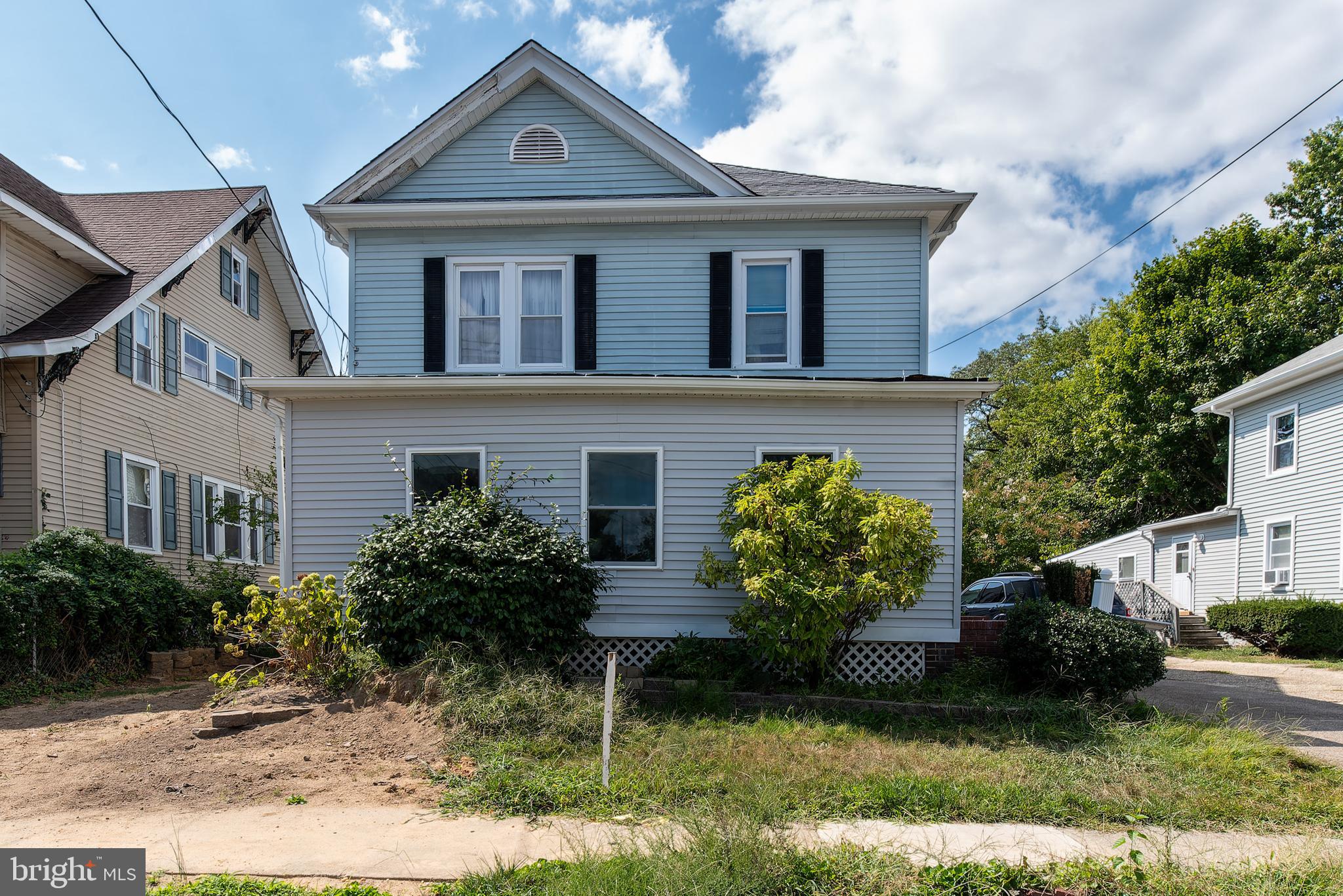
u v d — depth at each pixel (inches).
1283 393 791.7
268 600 388.2
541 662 371.2
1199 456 1106.1
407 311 515.2
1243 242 1083.9
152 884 186.4
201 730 316.8
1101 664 380.5
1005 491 1026.7
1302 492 759.7
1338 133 1085.1
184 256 672.4
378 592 366.6
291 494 454.6
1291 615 692.1
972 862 197.6
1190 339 1059.3
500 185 528.7
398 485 452.8
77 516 574.9
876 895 182.1
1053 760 294.2
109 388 616.4
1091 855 207.0
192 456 734.5
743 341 506.0
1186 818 243.8
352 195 512.4
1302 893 183.9
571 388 442.0
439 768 279.3
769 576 379.2
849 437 449.7
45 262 585.3
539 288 517.0
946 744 327.6
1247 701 440.8
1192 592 936.3
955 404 450.0
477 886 180.1
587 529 448.1
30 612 427.8
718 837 194.5
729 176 505.0
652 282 511.8
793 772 272.1
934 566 406.0
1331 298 1011.9
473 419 454.6
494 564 376.5
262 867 197.2
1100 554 1134.4
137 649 505.4
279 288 908.6
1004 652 421.4
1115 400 1151.0
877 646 444.1
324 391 446.9
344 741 310.0
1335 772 286.7
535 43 515.2
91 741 320.8
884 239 509.4
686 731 326.3
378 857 204.4
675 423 450.6
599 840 214.1
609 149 527.2
